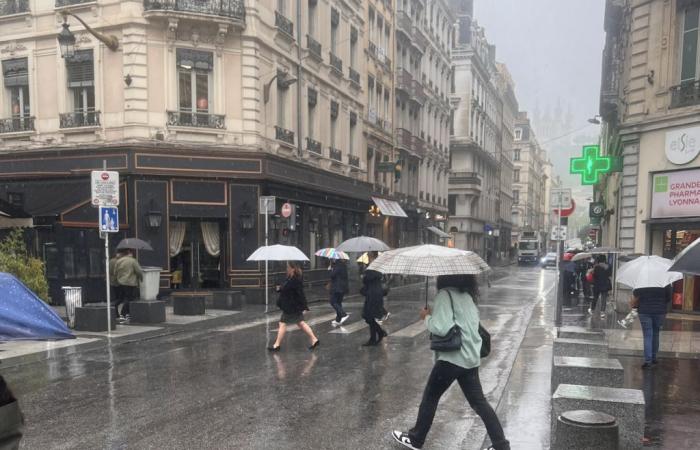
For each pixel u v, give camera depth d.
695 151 14.05
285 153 20.23
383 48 32.06
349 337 10.96
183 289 17.64
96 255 15.85
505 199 80.50
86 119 17.58
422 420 4.88
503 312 15.65
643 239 15.51
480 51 59.66
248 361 8.62
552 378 6.58
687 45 14.55
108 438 5.21
